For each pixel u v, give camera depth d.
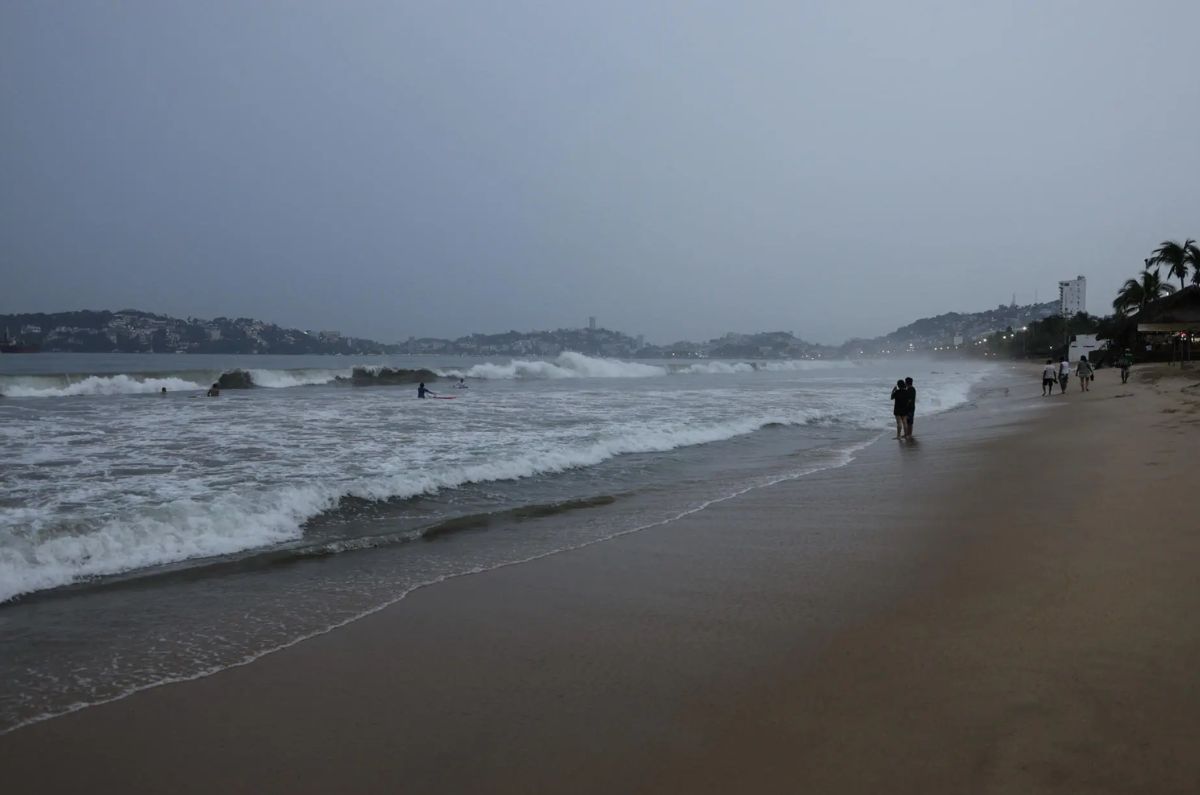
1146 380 41.25
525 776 3.15
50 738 3.61
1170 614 4.62
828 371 92.81
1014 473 11.21
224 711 3.88
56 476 10.95
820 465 13.44
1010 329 180.12
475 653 4.67
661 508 9.57
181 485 10.27
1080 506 8.29
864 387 44.50
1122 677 3.75
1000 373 77.56
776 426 21.12
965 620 4.80
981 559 6.33
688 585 6.06
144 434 16.67
